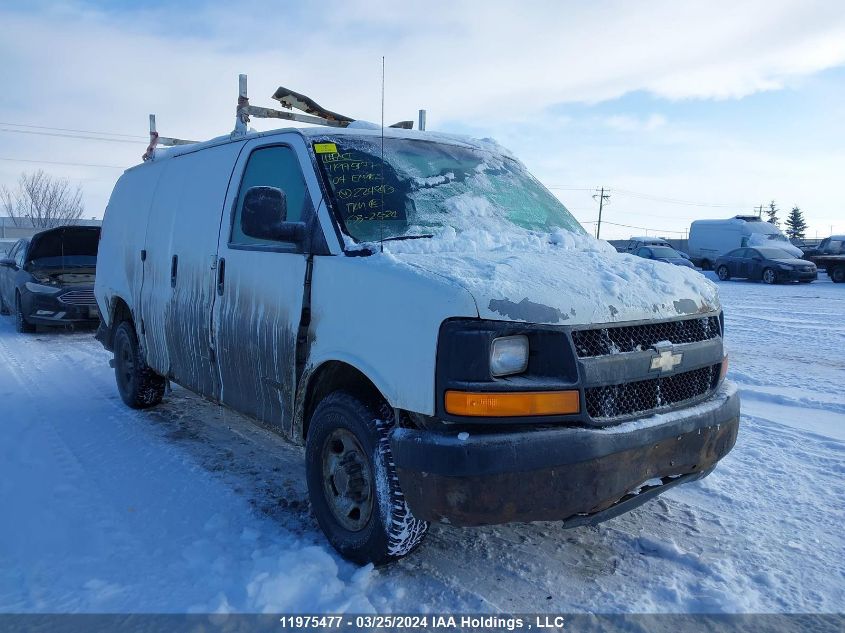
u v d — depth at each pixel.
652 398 3.09
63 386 7.38
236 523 3.78
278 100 5.94
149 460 4.85
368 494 3.21
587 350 2.85
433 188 4.09
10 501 4.00
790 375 7.75
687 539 3.61
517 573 3.25
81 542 3.52
